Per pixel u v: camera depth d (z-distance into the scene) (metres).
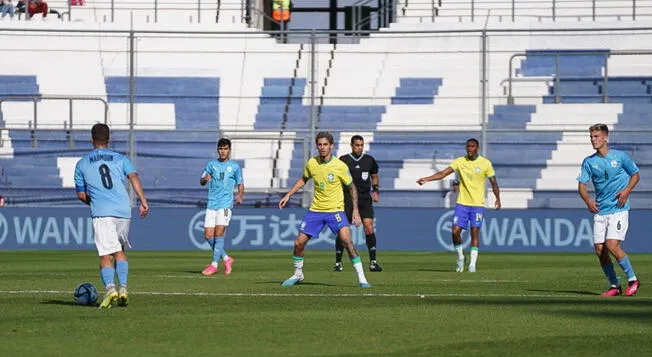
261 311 38.53
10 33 116.50
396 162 106.75
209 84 117.62
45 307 39.69
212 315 36.97
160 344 29.67
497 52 109.81
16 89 116.25
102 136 39.59
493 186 65.81
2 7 126.00
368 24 130.50
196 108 115.06
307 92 116.69
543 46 119.69
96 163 39.06
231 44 120.69
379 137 109.31
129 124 100.75
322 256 86.00
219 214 62.00
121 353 27.98
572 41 119.38
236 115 114.50
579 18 122.94
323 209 51.19
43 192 104.88
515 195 104.62
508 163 106.19
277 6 124.25
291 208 96.75
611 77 115.38
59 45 120.50
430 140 108.31
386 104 114.69
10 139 109.06
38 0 125.25
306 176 51.31
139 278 57.62
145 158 107.00
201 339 30.70
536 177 105.56
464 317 36.50
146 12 126.81
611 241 45.62
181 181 104.94
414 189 105.31
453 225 65.19
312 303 41.84
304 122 113.50
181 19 126.88
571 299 44.00
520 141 107.50
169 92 117.06
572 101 112.75
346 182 51.06
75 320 35.28
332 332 32.31
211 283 53.38
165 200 103.62
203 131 97.44
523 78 114.38
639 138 107.62
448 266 72.31
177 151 107.50
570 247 94.81
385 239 96.38
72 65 118.94
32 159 107.44
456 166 65.31
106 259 39.25
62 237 96.31
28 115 114.19
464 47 119.56
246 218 96.62
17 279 56.31
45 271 64.25
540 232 94.88
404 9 124.69
